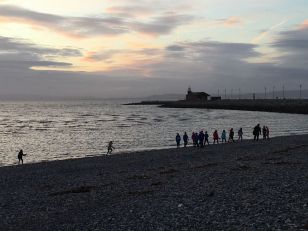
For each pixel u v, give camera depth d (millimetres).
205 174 28031
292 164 29875
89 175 32281
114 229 15555
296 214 15000
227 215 15961
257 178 24250
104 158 44312
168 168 33750
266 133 66375
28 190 26359
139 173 31703
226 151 45250
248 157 37406
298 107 191375
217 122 123562
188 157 41688
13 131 98562
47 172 35156
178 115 175250
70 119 155000
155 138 76625
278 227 13617
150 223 15938
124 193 23266
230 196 19547
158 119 144250
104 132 92188
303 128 97375
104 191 24297
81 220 17562
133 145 66000
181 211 17406
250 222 14602
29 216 18922
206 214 16438
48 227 16812
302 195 18297
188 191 21953
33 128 108688
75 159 44531
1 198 23812
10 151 61594
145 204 19625
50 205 21188
